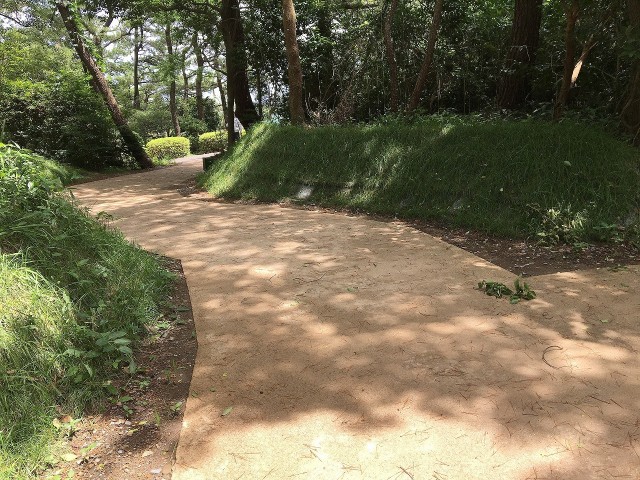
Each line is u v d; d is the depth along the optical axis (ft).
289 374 9.64
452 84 37.24
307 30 43.65
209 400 8.92
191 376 9.80
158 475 7.20
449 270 15.16
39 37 69.21
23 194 12.68
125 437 8.05
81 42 55.01
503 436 7.62
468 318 11.69
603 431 7.64
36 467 7.24
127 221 24.44
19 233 11.34
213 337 11.36
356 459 7.29
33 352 8.69
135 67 107.45
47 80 54.24
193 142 98.43
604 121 22.52
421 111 32.19
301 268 15.87
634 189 18.43
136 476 7.18
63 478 7.14
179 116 115.24
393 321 11.70
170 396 9.18
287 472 7.11
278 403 8.74
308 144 29.32
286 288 14.19
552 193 19.16
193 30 51.60
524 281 14.07
